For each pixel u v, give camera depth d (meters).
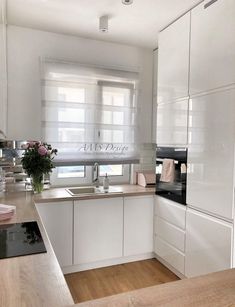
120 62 3.21
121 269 2.75
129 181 3.47
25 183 2.74
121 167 3.46
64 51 2.95
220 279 0.88
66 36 2.95
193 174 2.23
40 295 0.85
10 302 0.81
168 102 2.62
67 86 2.93
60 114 2.90
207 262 2.09
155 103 3.31
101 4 2.25
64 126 2.93
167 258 2.67
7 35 2.72
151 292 0.80
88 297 2.27
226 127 1.88
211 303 0.74
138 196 2.83
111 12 2.39
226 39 1.88
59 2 2.22
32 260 1.12
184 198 2.37
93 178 3.19
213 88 2.00
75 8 2.33
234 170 1.82
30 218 1.75
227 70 1.87
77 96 2.97
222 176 1.92
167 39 2.63
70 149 2.96
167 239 2.66
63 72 2.90
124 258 2.88
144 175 3.22
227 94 1.87
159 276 2.62
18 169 2.69
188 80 2.30
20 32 2.77
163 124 2.71
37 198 2.42
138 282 2.51
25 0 2.19
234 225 1.84
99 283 2.49
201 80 2.13
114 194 2.71
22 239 1.36
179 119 2.44
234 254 1.86
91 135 3.05
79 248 2.61
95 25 2.69
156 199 2.87
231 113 1.84
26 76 2.82
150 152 3.48
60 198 2.48
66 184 3.15
